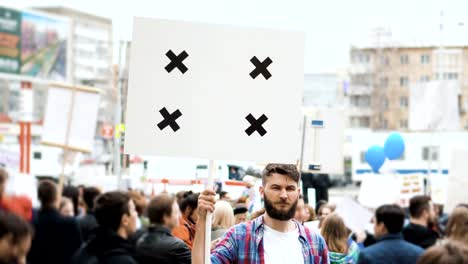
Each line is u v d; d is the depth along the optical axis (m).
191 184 13.27
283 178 5.78
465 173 12.86
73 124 12.05
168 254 7.99
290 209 5.79
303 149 10.79
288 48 5.94
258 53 5.93
